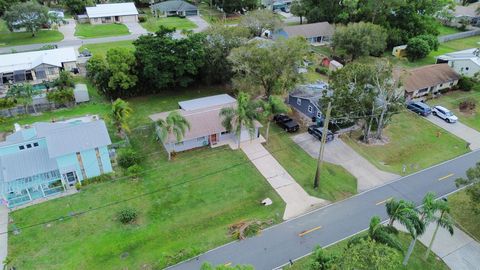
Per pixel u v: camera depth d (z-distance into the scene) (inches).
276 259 1169.4
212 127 1744.6
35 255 1165.7
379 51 2886.3
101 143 1464.1
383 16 3144.7
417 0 3235.7
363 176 1578.5
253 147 1761.8
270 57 1920.5
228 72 2247.8
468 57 2497.5
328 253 948.6
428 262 1152.2
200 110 1899.6
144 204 1392.7
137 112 2074.3
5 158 1422.2
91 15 3782.0
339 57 2896.2
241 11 4212.6
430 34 3063.5
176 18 4062.5
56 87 2293.3
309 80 2363.4
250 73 2032.5
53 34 3378.4
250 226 1283.2
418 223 1013.8
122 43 3184.1
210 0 4517.7
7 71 2423.7
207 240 1238.3
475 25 3868.1
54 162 1441.9
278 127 1942.7
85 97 2180.1
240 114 1606.8
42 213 1338.6
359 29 2684.5
